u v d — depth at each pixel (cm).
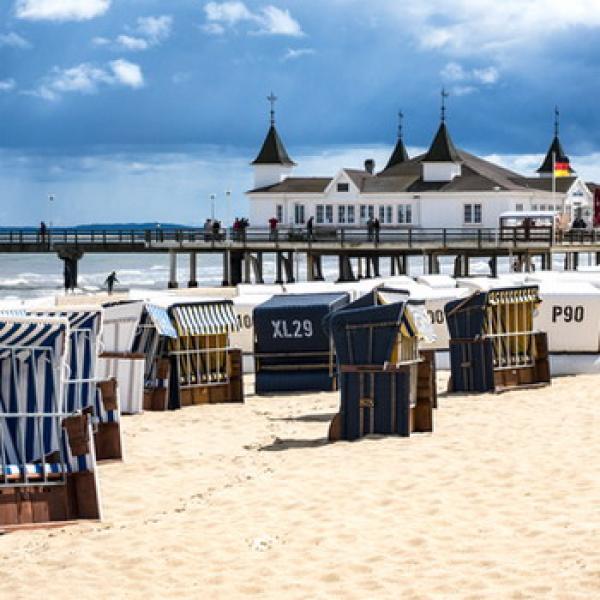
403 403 1789
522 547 1140
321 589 1053
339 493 1418
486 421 1942
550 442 1719
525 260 6962
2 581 1099
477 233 6812
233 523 1294
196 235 7194
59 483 1299
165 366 2222
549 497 1348
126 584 1085
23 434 1288
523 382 2405
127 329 2162
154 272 12100
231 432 1944
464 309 2348
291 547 1188
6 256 15512
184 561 1150
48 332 1285
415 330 1766
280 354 2472
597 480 1426
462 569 1080
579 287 2709
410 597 1010
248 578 1090
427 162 7488
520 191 7412
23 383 1291
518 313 2400
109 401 1670
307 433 1911
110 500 1430
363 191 7494
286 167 7862
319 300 2539
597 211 7762
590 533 1164
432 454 1639
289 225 7638
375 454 1655
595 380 2505
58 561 1154
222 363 2309
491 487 1420
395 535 1212
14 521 1282
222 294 3228
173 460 1680
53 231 8200
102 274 11669
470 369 2348
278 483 1491
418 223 7419
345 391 1808
